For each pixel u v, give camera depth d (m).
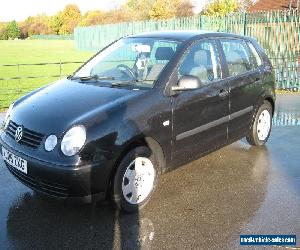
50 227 4.11
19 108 4.70
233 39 6.06
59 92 4.84
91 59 5.84
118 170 4.21
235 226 4.15
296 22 12.66
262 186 5.16
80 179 3.90
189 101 4.90
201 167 5.80
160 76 4.76
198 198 4.80
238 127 5.95
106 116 4.15
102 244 3.81
